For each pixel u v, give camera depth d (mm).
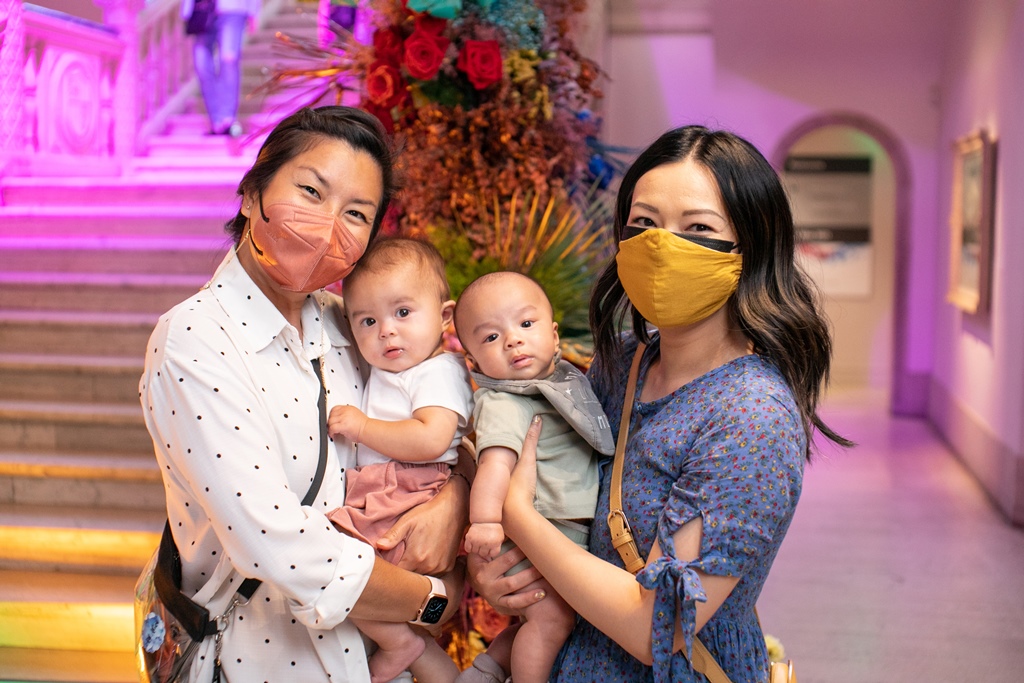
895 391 9031
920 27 8562
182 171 6363
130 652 3398
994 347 6148
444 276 1749
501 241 3047
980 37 7125
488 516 1520
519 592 1574
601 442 1601
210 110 6648
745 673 1473
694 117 9117
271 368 1516
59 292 5012
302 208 1438
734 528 1333
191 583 1557
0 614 3432
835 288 10516
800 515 5602
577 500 1572
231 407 1404
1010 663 3594
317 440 1551
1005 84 6203
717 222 1467
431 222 3146
